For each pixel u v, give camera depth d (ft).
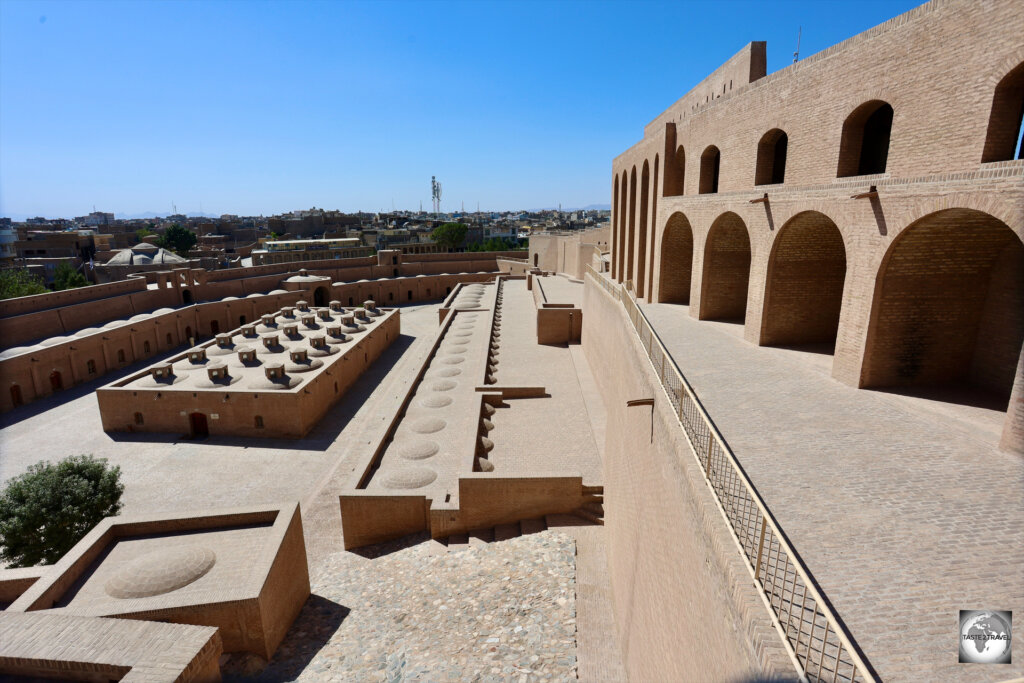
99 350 113.39
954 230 30.27
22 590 37.37
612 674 31.76
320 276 193.16
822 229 43.01
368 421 88.22
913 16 32.99
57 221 537.65
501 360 88.22
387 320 137.69
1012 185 23.89
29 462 74.23
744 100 54.03
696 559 18.08
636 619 28.43
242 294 168.35
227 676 35.37
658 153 77.46
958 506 19.92
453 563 45.37
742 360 41.60
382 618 40.47
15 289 132.98
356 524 51.24
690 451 21.01
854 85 38.27
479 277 218.38
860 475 22.47
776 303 46.21
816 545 17.46
